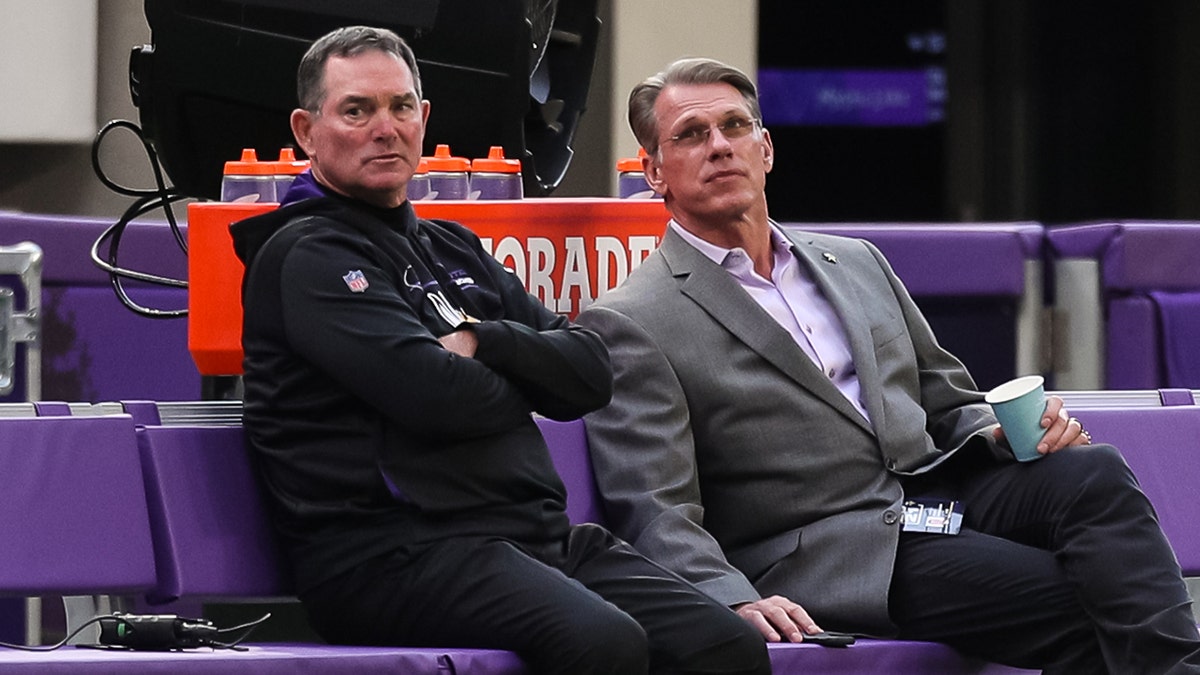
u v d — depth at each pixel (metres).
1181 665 10.45
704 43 25.12
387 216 11.05
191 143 13.34
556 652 9.91
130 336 16.30
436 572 10.23
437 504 10.41
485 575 10.16
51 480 10.51
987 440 11.84
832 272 12.52
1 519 10.38
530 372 10.70
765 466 11.86
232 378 14.24
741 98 12.27
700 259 12.18
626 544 11.12
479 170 12.94
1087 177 40.00
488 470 10.56
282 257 10.63
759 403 11.87
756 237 12.38
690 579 11.22
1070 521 11.13
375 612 10.37
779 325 12.01
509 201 12.68
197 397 16.66
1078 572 10.94
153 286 16.44
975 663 11.45
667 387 11.80
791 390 11.92
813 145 39.72
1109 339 16.20
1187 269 16.22
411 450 10.47
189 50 12.95
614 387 11.89
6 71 22.11
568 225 12.73
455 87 13.19
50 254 15.74
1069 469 11.30
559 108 15.25
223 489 10.95
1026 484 11.51
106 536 10.53
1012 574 11.23
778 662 10.68
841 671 10.85
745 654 10.48
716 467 11.95
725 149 12.06
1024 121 39.81
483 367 10.51
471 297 11.20
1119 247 16.02
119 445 10.67
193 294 12.20
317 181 11.07
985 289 16.02
